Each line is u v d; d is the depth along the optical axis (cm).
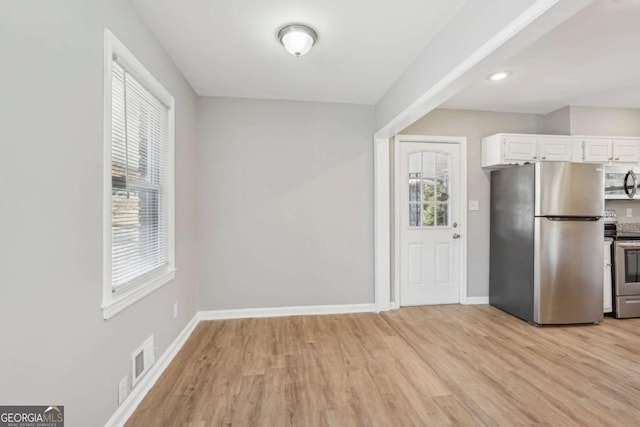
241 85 303
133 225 187
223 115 332
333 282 353
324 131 349
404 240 375
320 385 205
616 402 186
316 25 204
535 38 146
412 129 372
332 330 300
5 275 97
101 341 148
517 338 280
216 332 295
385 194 353
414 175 378
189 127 300
